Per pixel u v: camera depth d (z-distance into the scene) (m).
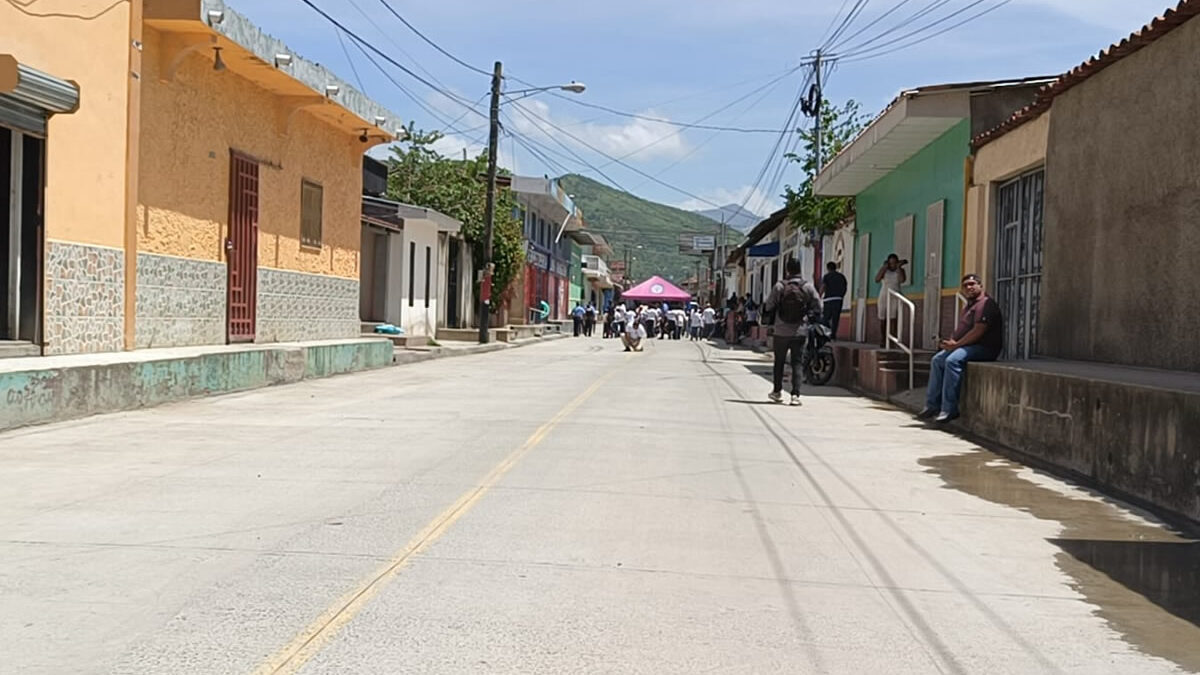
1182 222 9.95
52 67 12.78
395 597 5.37
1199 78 9.69
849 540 6.95
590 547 6.50
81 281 13.53
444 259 37.53
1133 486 8.45
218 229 17.44
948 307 17.67
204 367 14.55
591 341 45.47
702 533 6.98
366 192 34.19
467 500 7.77
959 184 17.31
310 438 10.77
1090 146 11.91
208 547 6.25
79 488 7.92
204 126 16.80
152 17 14.77
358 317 24.56
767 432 12.12
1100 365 11.38
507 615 5.15
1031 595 5.84
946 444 11.62
